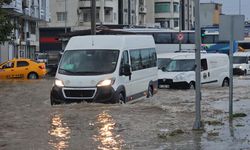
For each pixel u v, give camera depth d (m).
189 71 27.98
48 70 43.06
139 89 20.08
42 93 25.16
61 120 14.41
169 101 20.20
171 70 28.31
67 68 18.00
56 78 17.88
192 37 59.44
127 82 18.58
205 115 15.41
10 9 47.81
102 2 87.00
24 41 59.59
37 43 66.31
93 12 35.53
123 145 10.81
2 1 30.42
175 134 12.05
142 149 10.38
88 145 10.84
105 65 17.88
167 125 13.43
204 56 29.38
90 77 17.44
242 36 14.64
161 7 109.31
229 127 12.96
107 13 88.44
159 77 27.67
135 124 13.66
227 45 63.62
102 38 18.73
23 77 38.53
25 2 54.22
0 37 30.34
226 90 26.69
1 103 20.20
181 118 14.73
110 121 14.17
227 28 14.71
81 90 17.33
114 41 18.66
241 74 47.16
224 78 30.50
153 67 22.11
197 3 12.03
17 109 17.53
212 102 19.84
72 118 14.75
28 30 62.28
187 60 28.64
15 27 31.59
